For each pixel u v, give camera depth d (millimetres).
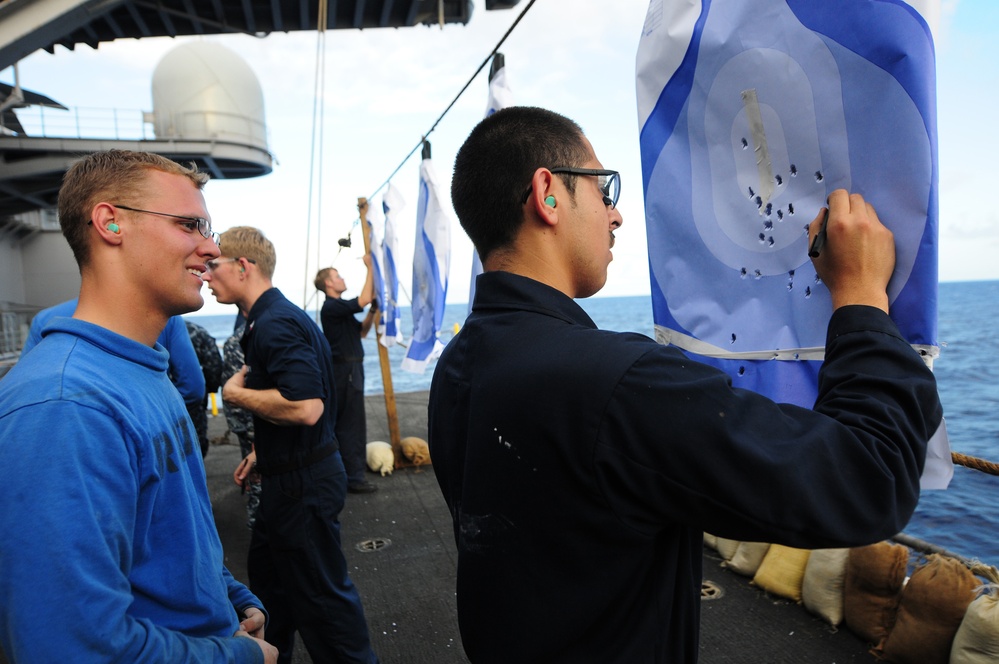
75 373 997
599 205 992
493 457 863
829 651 2439
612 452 750
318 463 2189
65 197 1133
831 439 731
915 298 831
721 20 1002
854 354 809
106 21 7711
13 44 6539
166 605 1100
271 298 2301
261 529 2346
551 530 819
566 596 825
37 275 22484
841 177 896
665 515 770
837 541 726
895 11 806
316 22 8008
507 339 894
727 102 1016
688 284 1118
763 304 1014
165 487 1112
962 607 2100
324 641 2172
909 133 809
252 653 1188
